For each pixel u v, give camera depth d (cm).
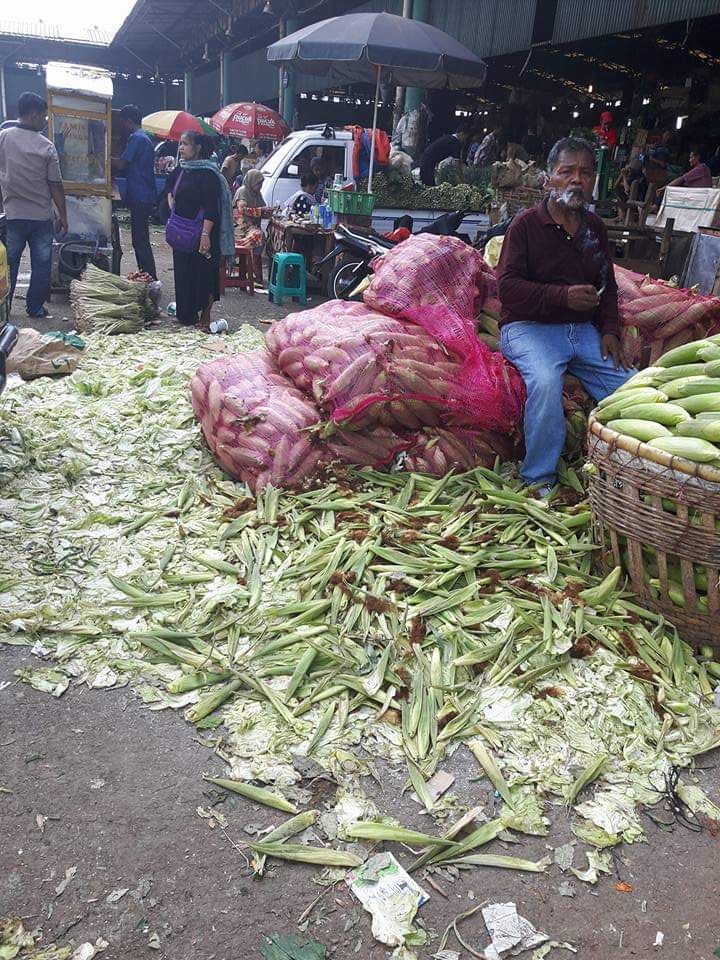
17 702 272
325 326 431
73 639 303
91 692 280
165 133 1934
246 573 338
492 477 410
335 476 403
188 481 422
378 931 200
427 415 417
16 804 232
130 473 435
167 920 202
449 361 423
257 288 1168
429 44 972
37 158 779
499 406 417
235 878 214
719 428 292
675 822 241
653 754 264
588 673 293
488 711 273
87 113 900
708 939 205
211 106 4081
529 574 344
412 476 404
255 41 3155
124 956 192
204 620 312
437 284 448
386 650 292
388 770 252
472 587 326
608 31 1283
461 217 962
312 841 225
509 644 299
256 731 262
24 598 323
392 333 416
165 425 487
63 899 205
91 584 334
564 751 261
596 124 2036
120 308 764
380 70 1032
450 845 225
